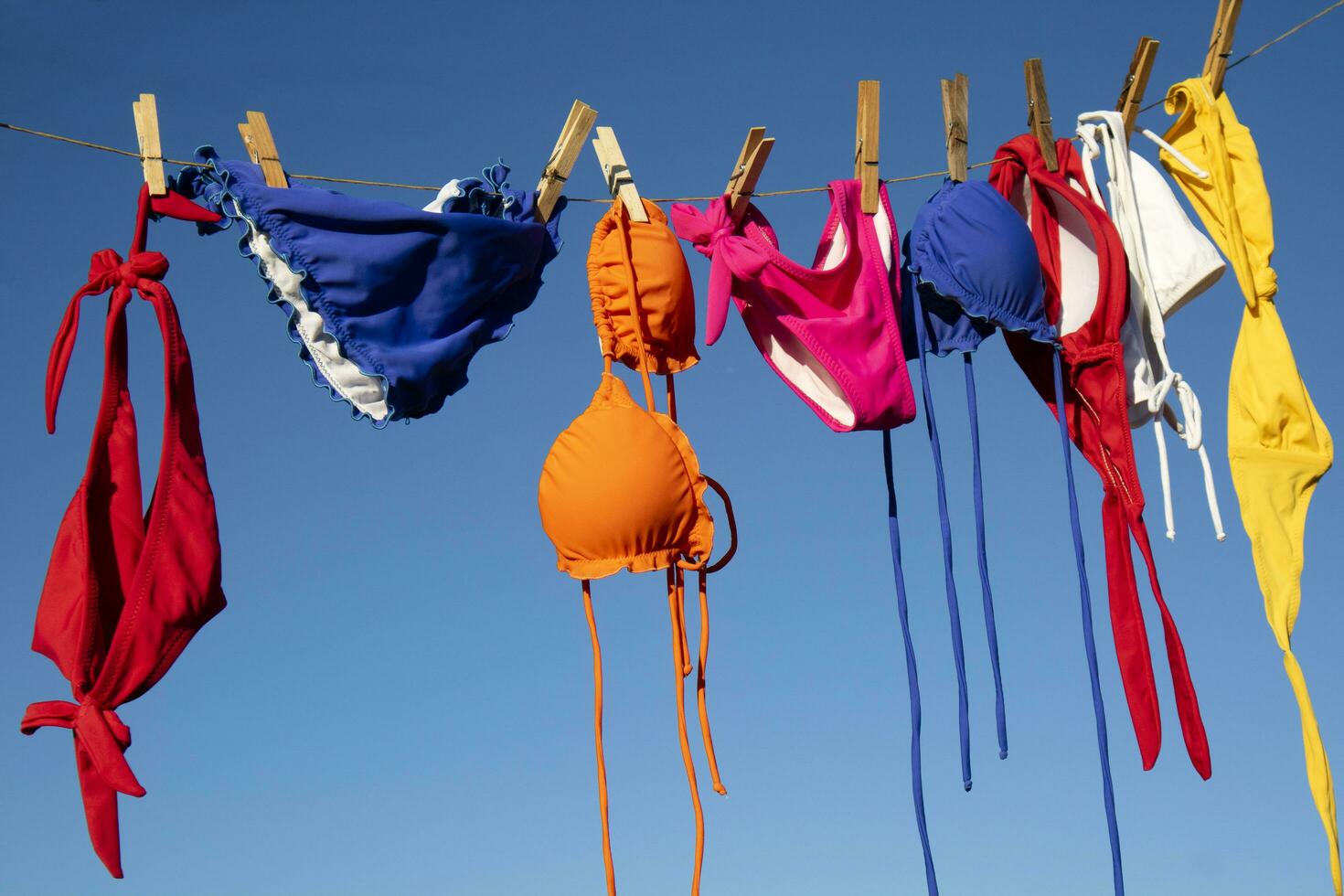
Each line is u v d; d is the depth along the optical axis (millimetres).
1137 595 4297
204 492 4004
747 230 4457
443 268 4234
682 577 4297
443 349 4230
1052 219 4570
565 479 4211
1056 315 4516
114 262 4078
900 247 4480
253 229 4086
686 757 4188
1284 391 4340
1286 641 4199
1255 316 4426
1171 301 4520
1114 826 4164
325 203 4109
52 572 3938
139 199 4035
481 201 4344
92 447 3953
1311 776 4090
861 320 4344
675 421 4531
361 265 4137
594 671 4234
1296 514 4320
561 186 4379
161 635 3904
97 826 3838
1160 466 4352
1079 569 4301
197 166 4090
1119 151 4484
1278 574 4270
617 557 4191
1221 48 4535
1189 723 4215
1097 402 4367
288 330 4129
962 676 4246
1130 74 4496
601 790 4184
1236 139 4523
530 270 4383
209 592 3975
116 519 3973
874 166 4418
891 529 4391
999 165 4551
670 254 4445
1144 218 4594
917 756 4199
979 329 4449
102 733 3814
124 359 4039
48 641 3896
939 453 4367
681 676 4238
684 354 4512
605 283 4387
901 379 4355
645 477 4176
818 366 4473
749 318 4512
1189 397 4359
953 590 4297
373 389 4211
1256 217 4465
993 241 4289
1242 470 4363
